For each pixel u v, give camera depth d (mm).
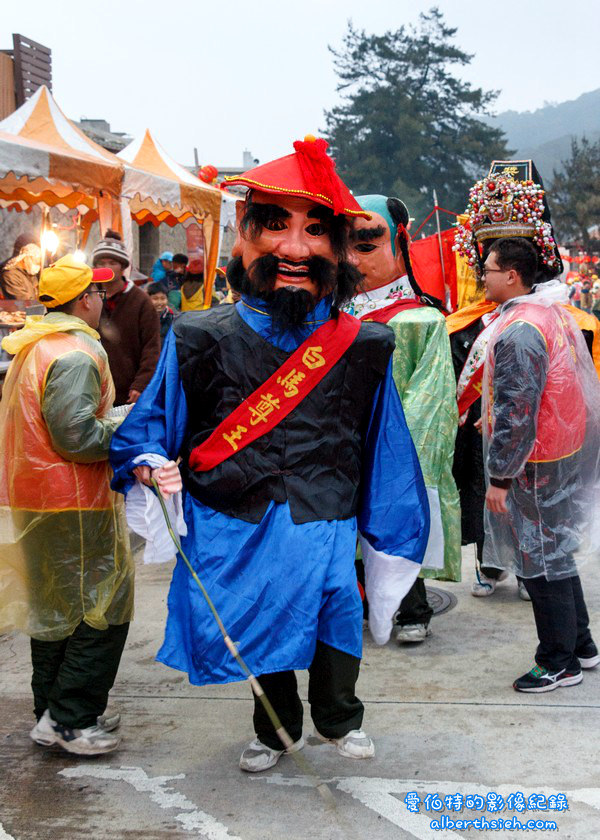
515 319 3447
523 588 4723
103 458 2994
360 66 59656
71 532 2994
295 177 2785
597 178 61500
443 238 5645
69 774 3053
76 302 3090
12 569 3027
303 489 2801
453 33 59781
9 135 6508
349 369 2859
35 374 2939
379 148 55281
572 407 3463
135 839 2695
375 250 4016
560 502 3479
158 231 17734
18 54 11492
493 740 3244
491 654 4043
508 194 3723
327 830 2723
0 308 6680
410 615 4129
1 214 9922
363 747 3020
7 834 2725
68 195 8195
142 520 2834
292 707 3039
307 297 2777
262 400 2787
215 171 10625
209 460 2801
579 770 3027
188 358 2797
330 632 2842
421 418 3844
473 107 58750
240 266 2932
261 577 2760
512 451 3375
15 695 3664
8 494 3008
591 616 4383
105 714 3348
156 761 3139
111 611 3053
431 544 3660
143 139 9727
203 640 2734
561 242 63500
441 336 3949
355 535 2924
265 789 2949
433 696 3623
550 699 3564
